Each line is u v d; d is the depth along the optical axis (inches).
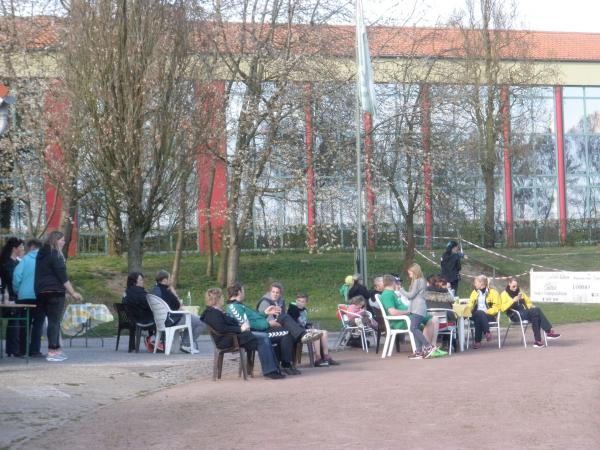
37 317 590.9
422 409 372.5
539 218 1867.6
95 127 831.1
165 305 639.8
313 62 1165.7
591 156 1918.1
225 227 1254.9
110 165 835.4
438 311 641.0
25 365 538.3
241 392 441.4
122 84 825.5
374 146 1291.8
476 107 1556.3
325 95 1187.9
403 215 1393.9
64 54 868.0
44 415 372.8
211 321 494.0
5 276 614.9
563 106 1905.8
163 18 850.8
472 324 706.2
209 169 1133.7
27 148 1088.8
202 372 532.7
